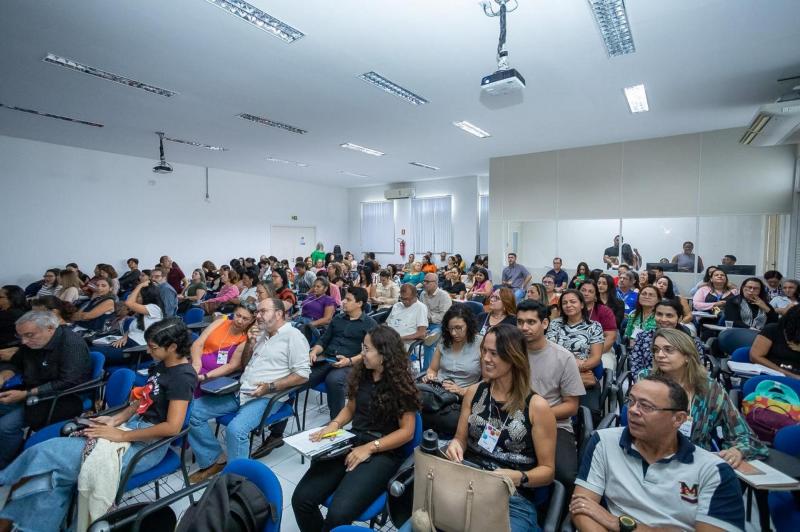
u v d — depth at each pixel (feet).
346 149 25.68
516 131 21.25
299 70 13.41
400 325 13.51
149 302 13.56
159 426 6.40
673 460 4.33
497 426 5.49
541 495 5.36
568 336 9.82
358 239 45.98
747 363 9.11
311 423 10.89
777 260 22.03
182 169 31.65
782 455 5.31
